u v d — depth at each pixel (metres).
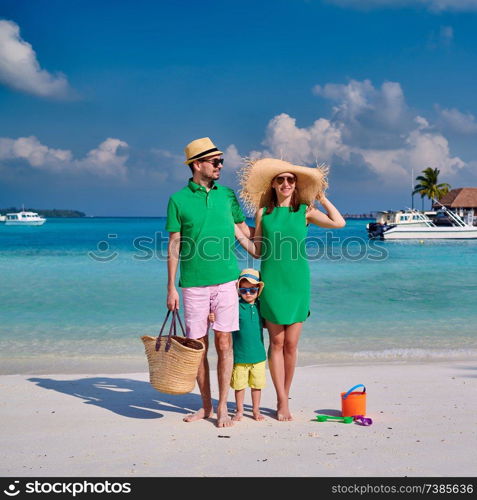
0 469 3.76
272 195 5.11
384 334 9.67
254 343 4.85
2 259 26.23
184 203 4.77
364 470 3.66
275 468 3.71
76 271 20.03
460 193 95.69
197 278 4.75
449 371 6.92
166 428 4.65
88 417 4.98
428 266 23.44
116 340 9.23
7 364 7.62
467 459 3.82
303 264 4.94
